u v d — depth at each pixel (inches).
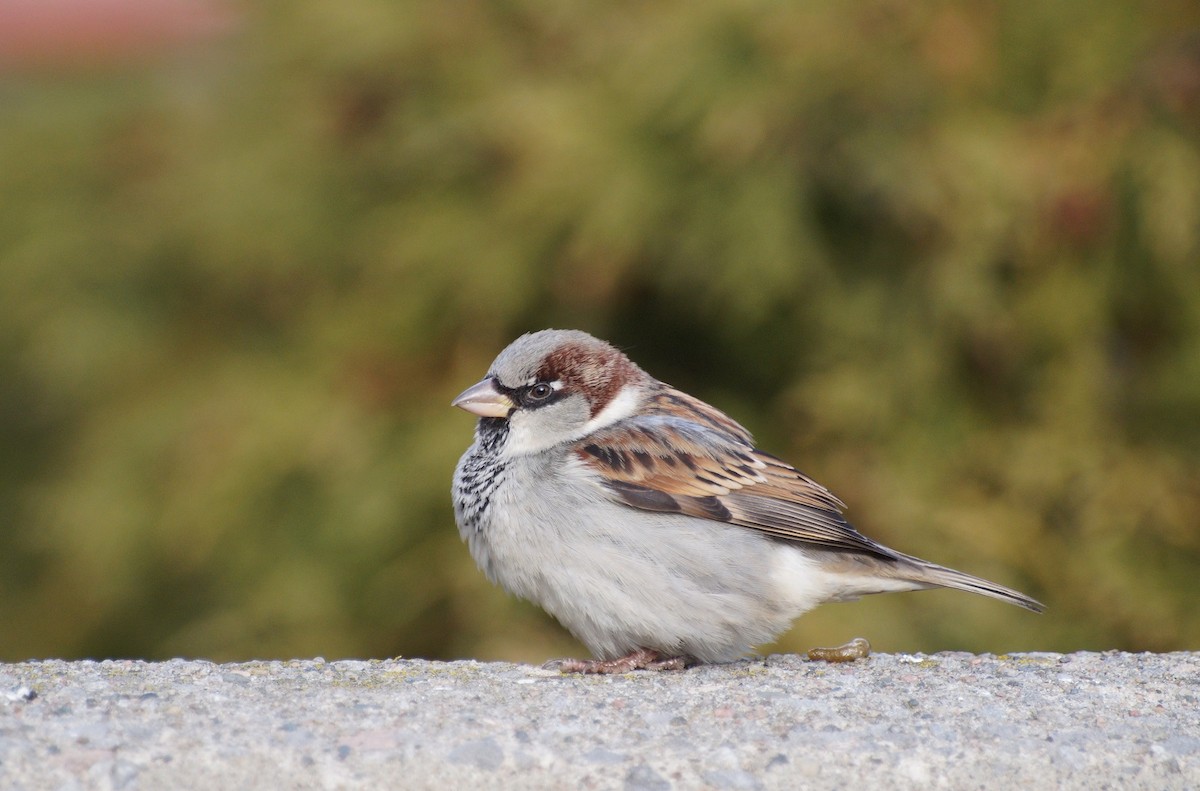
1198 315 442.0
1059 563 436.1
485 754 229.3
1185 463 442.6
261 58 485.1
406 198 474.0
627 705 255.0
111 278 490.9
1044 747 236.1
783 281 432.5
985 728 244.4
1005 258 443.8
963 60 437.1
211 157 482.9
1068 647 428.5
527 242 450.3
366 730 237.6
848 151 432.1
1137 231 436.1
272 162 477.7
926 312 439.2
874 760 231.6
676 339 477.1
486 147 459.5
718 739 237.8
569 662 293.6
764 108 423.2
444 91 468.1
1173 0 438.9
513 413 302.7
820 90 428.8
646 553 290.7
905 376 440.1
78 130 497.0
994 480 444.8
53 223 491.5
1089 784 229.9
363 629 454.6
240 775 224.7
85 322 483.5
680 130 440.8
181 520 458.9
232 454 456.1
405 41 463.2
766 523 297.7
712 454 300.2
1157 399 446.9
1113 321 449.7
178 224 480.1
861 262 446.9
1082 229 437.4
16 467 534.3
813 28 425.4
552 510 292.5
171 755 226.7
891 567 306.0
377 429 454.3
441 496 442.9
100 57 507.8
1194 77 430.6
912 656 302.2
